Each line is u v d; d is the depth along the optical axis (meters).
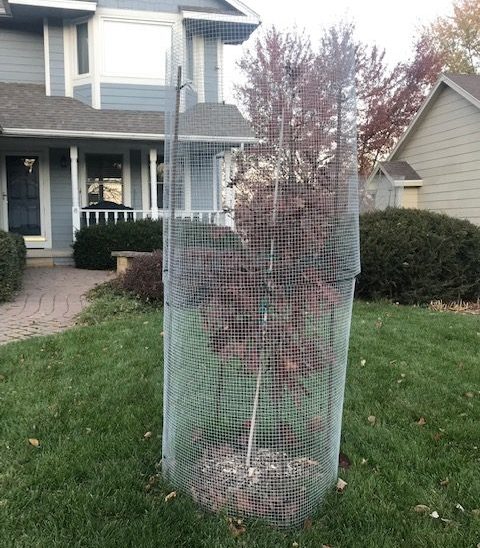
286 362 2.43
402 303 8.05
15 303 7.27
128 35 12.16
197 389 2.57
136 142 11.90
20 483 2.64
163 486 2.64
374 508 2.47
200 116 2.46
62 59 12.35
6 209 12.14
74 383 4.05
